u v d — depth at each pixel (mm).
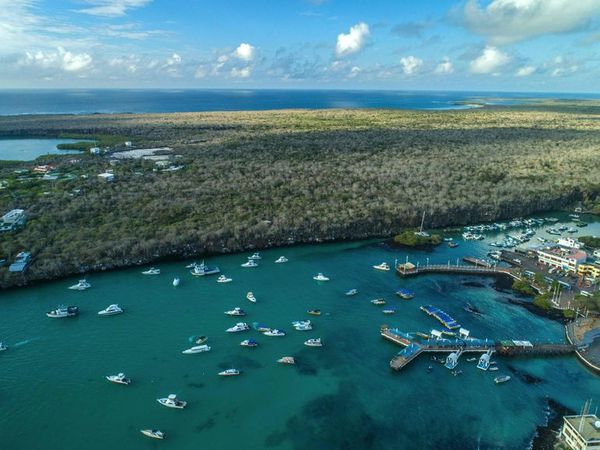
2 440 74188
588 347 103438
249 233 158500
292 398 86125
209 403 84000
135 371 91812
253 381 90438
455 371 95000
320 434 77562
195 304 118875
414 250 164000
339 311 118625
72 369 91750
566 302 125625
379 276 141125
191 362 95500
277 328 108938
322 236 168000
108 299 120125
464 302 126500
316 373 93625
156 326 108062
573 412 84125
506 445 75812
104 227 152750
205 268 138250
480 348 102438
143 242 144625
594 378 94562
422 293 131000
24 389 85750
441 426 79938
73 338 102375
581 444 72375
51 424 77750
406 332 109375
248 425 79062
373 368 95812
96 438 75062
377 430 78688
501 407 85062
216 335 105188
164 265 142000
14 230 146875
